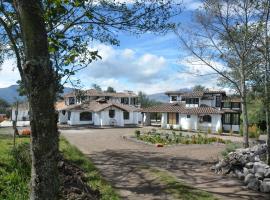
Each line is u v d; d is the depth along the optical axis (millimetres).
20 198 8445
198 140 32562
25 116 65250
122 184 13570
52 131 4480
